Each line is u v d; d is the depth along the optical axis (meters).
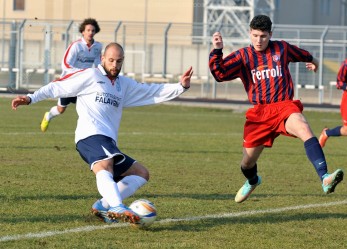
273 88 18.39
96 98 16.81
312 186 23.81
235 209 19.11
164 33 72.12
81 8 96.62
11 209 18.08
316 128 49.22
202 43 80.44
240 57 18.55
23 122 45.03
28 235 15.31
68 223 16.66
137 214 15.55
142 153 31.44
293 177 25.83
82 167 26.30
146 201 16.23
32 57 75.31
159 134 40.56
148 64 82.00
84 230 15.96
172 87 17.42
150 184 22.98
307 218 18.14
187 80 17.31
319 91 69.81
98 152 16.23
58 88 16.73
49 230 15.87
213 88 72.94
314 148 17.31
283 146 36.81
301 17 108.06
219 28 76.88
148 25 82.50
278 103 18.33
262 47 18.42
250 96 18.64
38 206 18.56
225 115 57.84
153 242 15.09
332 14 116.69
